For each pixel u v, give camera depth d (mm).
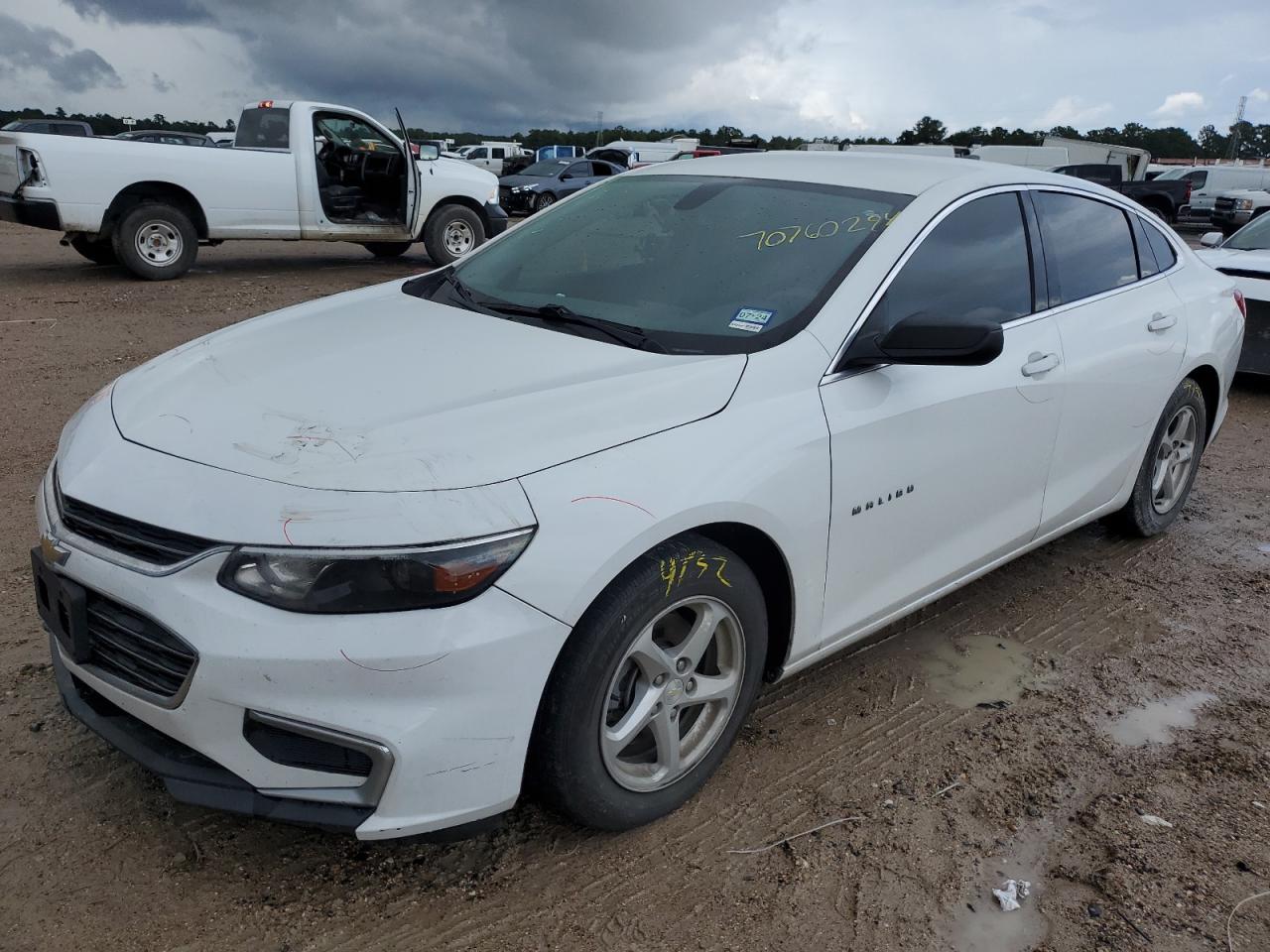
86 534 2227
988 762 2936
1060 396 3496
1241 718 3219
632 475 2260
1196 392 4480
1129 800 2777
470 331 2893
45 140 9664
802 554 2662
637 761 2570
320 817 2072
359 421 2283
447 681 2018
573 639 2207
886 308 2896
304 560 1971
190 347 3016
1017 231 3469
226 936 2182
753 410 2541
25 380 6523
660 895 2359
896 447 2867
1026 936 2289
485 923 2254
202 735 2072
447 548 2000
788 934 2266
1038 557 4473
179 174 10461
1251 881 2479
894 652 3580
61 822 2488
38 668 3133
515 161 36625
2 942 2127
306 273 12242
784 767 2869
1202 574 4344
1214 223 24641
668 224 3338
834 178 3359
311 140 11328
